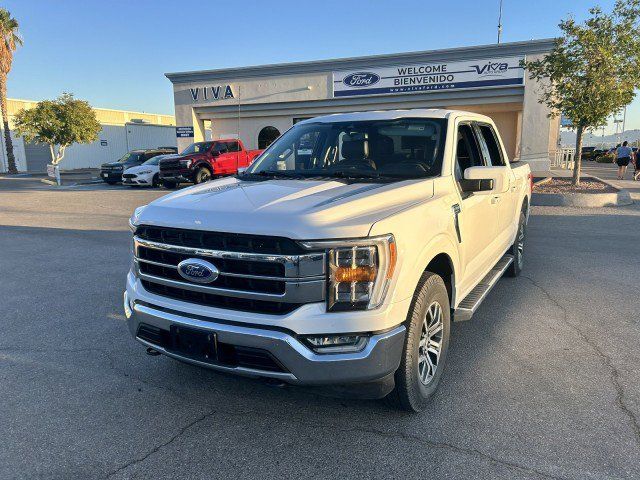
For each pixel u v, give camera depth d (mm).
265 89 25156
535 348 4289
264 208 2871
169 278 3078
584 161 52250
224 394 3637
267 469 2793
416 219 3010
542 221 10555
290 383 2783
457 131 4172
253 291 2764
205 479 2721
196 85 26359
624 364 3961
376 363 2742
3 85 36844
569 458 2816
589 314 5102
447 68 22000
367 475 2723
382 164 3947
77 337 4727
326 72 24047
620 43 13281
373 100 23766
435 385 3439
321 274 2660
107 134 47812
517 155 25000
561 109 14469
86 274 7008
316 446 2992
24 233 10383
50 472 2791
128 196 17891
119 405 3500
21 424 3270
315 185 3453
